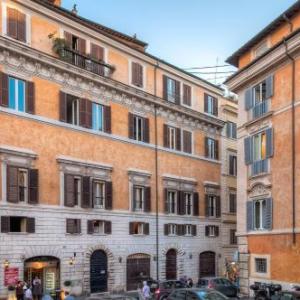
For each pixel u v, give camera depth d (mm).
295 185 30797
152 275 44219
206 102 52344
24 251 34656
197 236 49406
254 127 35219
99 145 40656
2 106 34125
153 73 46375
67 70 38281
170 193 47281
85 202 39000
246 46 36781
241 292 35531
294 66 31531
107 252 40531
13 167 34469
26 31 36031
